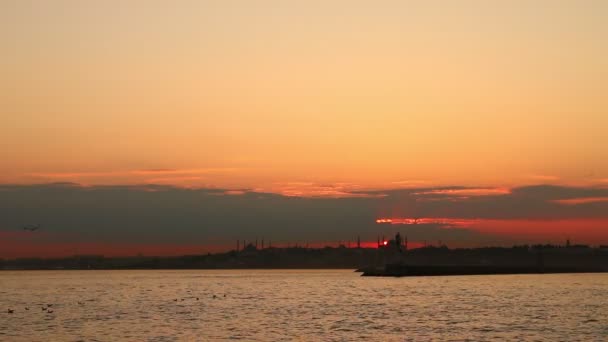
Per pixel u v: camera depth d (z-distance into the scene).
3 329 89.44
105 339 79.31
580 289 186.25
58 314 112.56
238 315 109.56
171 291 198.75
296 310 119.25
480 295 159.50
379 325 92.88
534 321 97.44
